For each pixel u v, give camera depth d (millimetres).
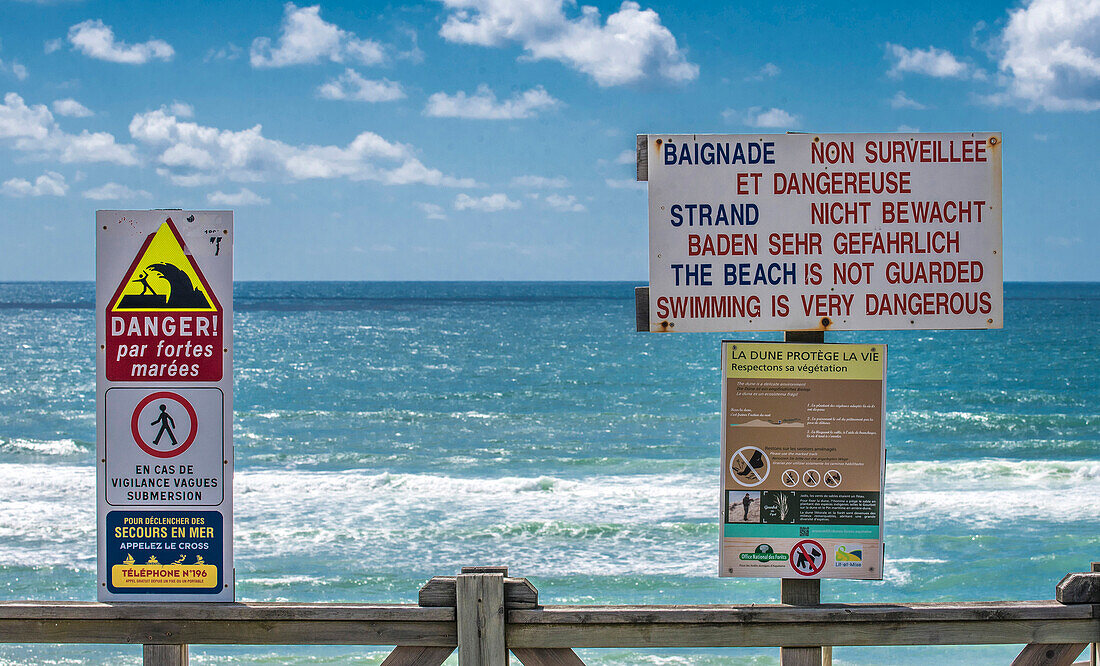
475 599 4434
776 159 4844
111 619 4605
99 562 4723
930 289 4852
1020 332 66000
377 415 34938
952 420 32062
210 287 4719
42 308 116125
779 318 4844
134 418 4730
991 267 4859
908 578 13383
